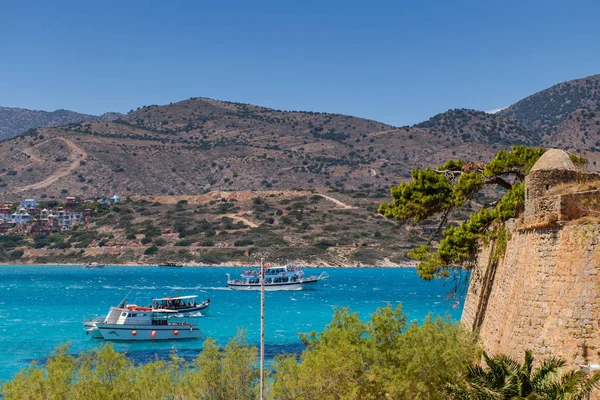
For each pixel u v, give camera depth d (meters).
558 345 29.23
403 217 51.03
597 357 27.86
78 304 157.38
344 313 38.34
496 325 37.28
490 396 26.91
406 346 34.31
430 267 50.09
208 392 42.38
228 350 44.16
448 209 51.50
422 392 32.53
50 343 93.19
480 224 48.16
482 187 52.03
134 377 40.16
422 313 126.31
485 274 45.12
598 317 28.23
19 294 186.12
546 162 35.03
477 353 34.78
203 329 108.12
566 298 29.45
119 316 97.56
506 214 44.94
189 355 84.50
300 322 117.88
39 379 36.97
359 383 33.84
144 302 164.50
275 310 141.00
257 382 43.69
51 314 133.88
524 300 32.38
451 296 54.44
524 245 34.44
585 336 28.33
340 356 34.19
